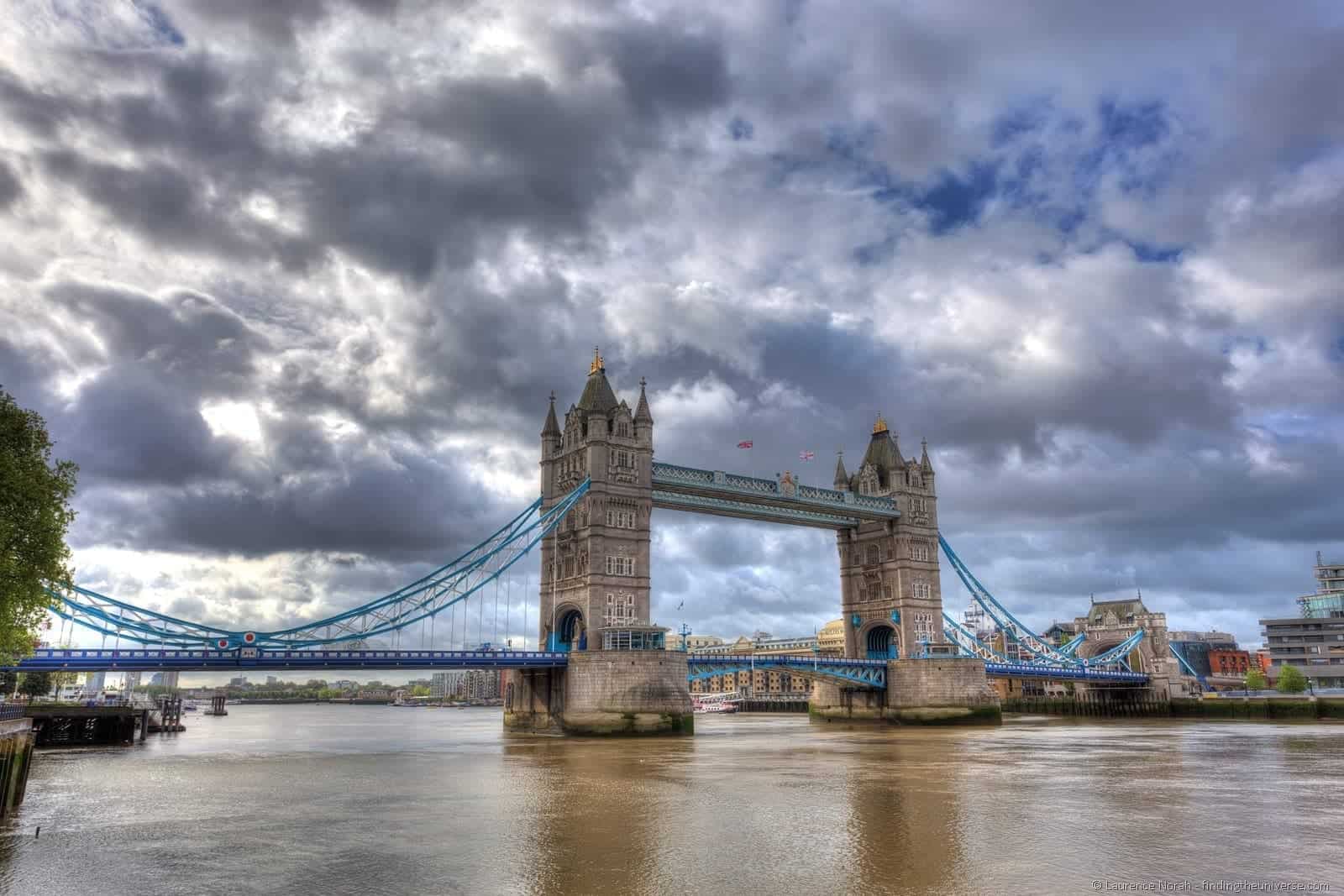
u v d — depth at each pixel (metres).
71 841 41.91
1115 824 44.34
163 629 94.69
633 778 64.62
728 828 43.72
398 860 37.50
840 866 35.53
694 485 127.06
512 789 59.22
